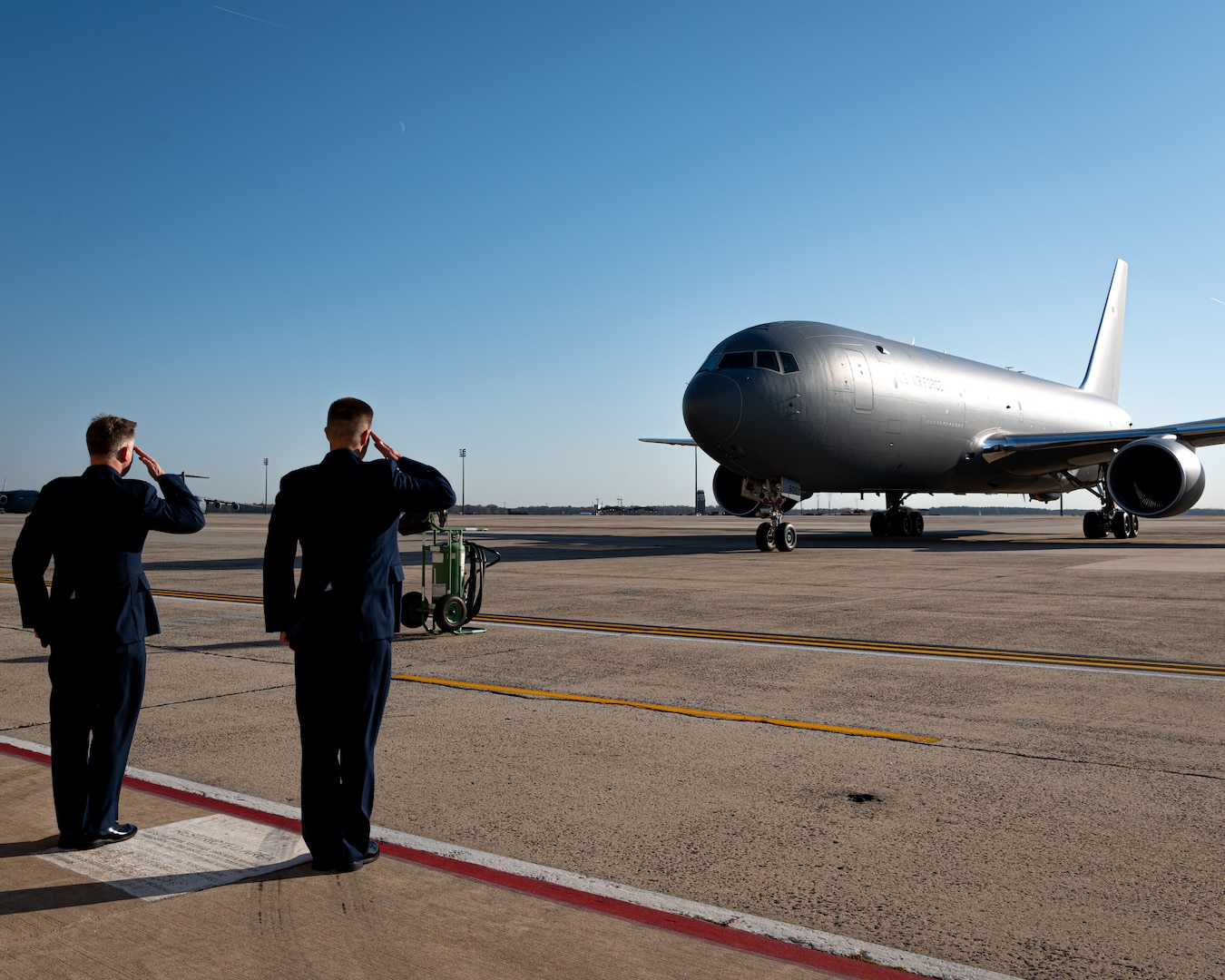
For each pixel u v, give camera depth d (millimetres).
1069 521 88688
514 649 9219
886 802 4609
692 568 19172
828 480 24688
